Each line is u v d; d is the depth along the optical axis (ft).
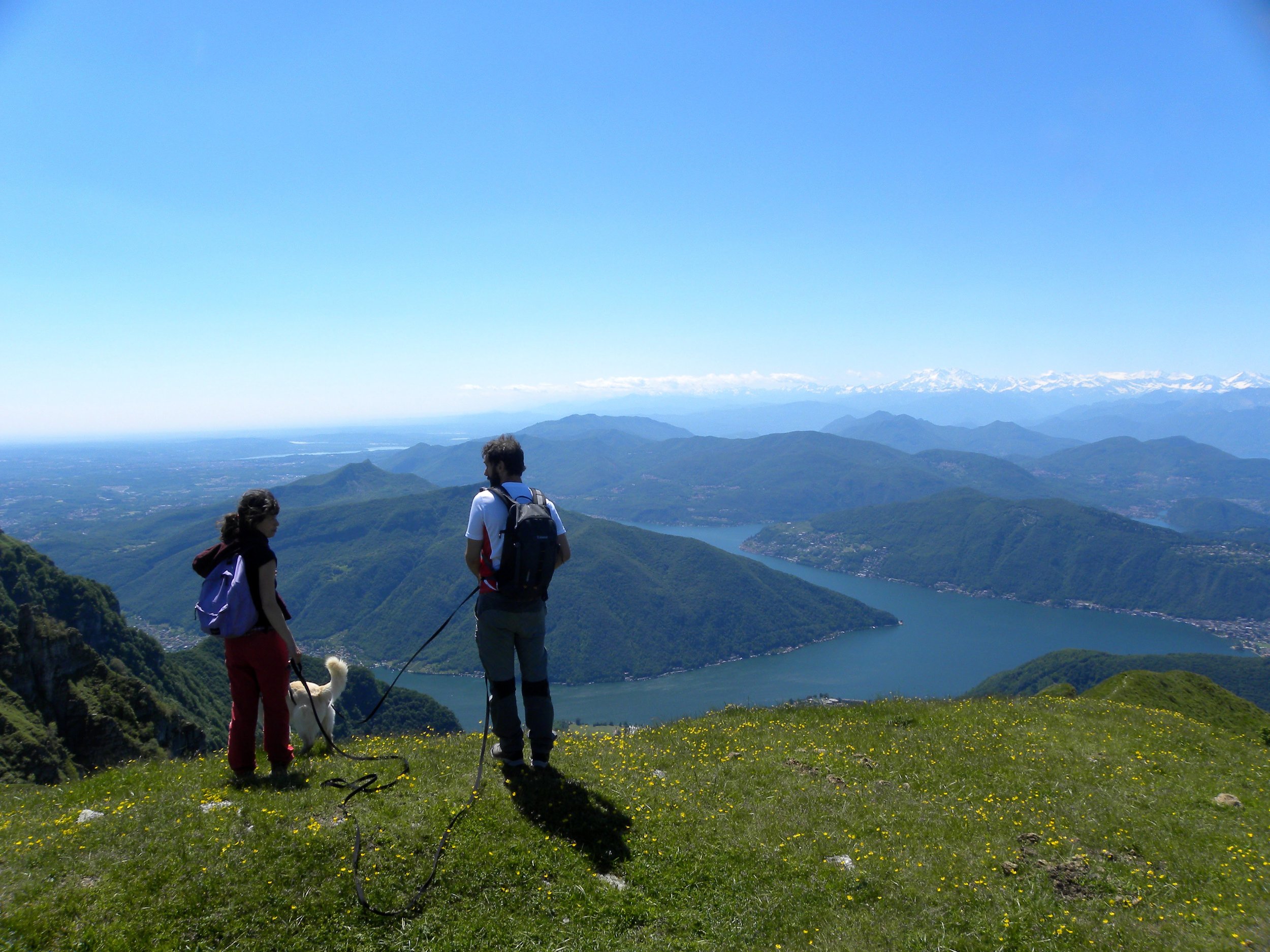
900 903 22.08
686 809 27.50
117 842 20.85
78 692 196.13
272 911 18.31
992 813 30.07
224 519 26.50
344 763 30.25
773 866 23.77
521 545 25.30
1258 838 28.35
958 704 55.31
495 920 19.10
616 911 20.17
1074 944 20.17
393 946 17.83
